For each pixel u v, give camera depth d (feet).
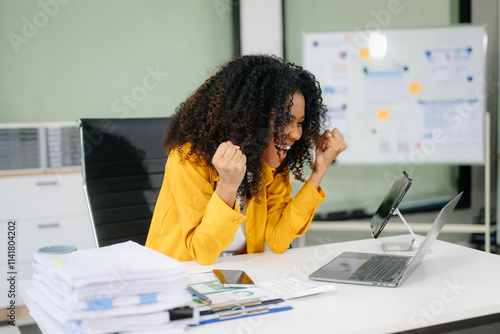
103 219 5.12
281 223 4.91
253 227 4.92
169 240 4.65
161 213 4.72
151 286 2.77
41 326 3.08
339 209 12.45
